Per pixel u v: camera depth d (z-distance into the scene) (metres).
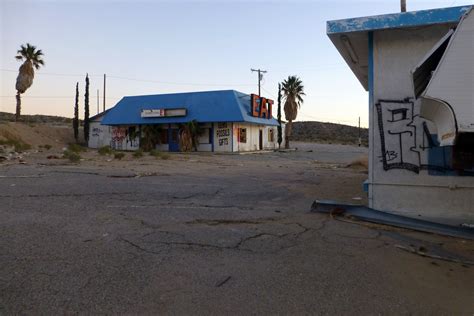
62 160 20.91
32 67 49.53
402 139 7.55
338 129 111.38
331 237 5.88
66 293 3.63
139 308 3.38
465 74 4.47
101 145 46.44
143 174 14.40
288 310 3.41
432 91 4.55
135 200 8.73
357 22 7.51
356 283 4.07
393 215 7.17
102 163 19.66
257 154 36.09
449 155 7.18
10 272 4.09
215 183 12.45
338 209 7.64
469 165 5.16
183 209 7.80
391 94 7.64
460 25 4.54
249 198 9.45
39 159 21.19
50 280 3.91
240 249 5.15
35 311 3.26
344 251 5.18
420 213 7.36
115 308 3.36
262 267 4.48
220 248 5.16
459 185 7.12
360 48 8.84
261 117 42.69
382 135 7.69
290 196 9.84
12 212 7.06
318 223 6.79
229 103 38.78
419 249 5.29
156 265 4.44
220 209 7.89
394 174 7.59
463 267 4.67
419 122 7.43
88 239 5.41
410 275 4.35
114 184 11.32
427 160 7.37
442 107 4.71
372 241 5.71
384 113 7.69
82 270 4.21
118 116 44.00
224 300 3.58
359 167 20.17
